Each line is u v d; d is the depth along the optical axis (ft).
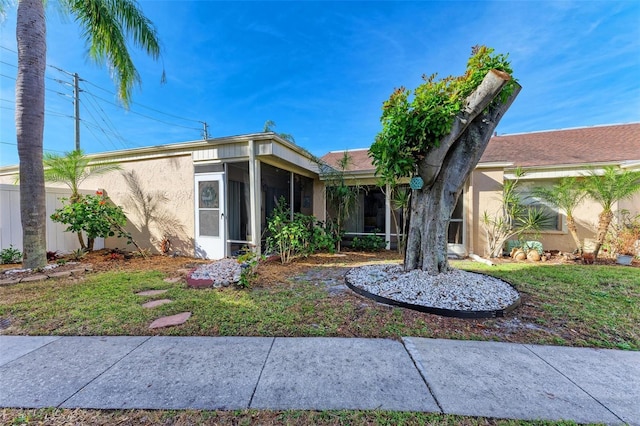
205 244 24.13
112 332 9.68
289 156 24.27
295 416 5.76
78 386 6.75
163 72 24.13
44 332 9.70
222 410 5.93
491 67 12.37
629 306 12.17
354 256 26.17
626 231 24.20
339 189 28.09
